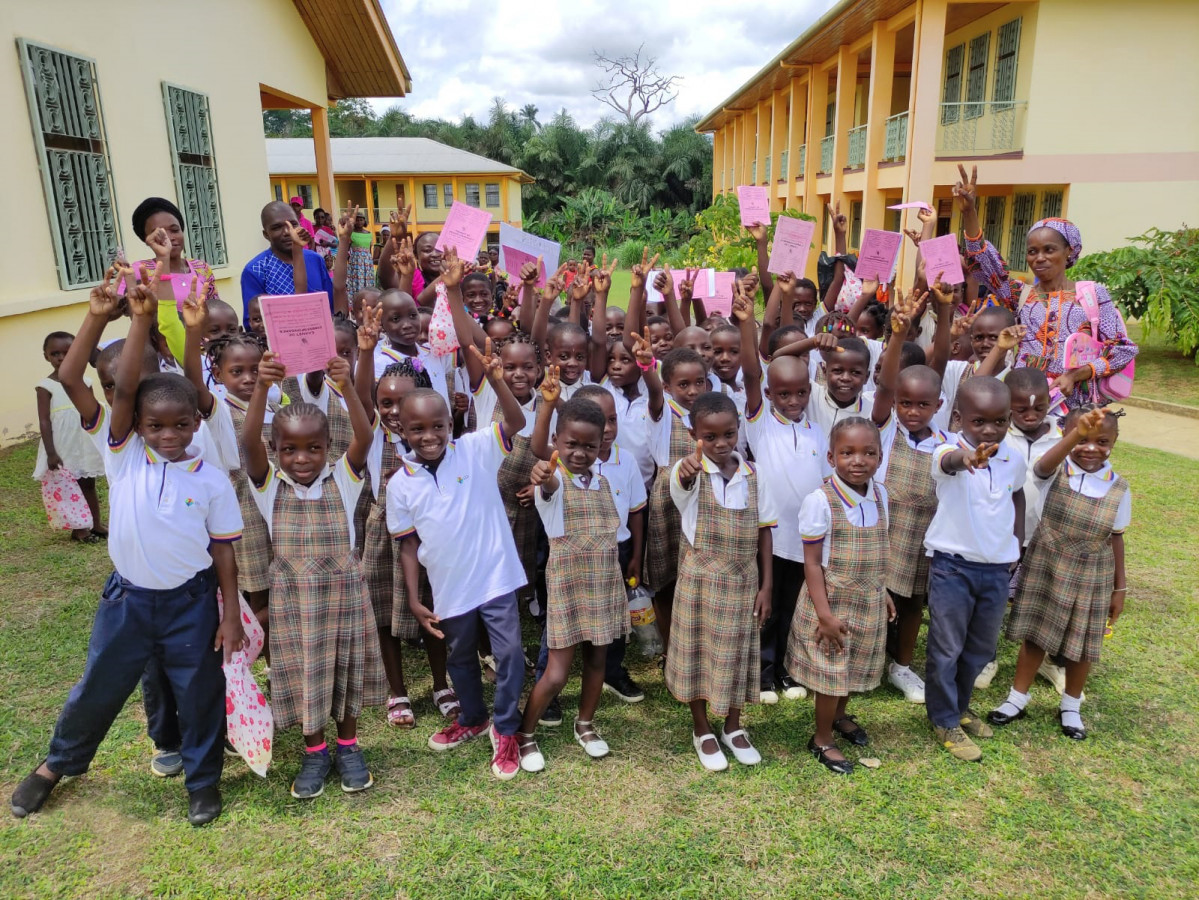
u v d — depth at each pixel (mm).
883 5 14383
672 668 3279
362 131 55219
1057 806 3006
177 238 4121
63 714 2830
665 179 45656
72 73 7293
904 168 14547
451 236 4105
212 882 2584
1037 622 3473
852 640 3195
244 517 3480
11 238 6652
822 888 2602
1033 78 13750
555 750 3332
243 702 2879
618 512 3590
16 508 5535
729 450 3170
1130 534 5496
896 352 3717
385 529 3523
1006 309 4555
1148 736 3430
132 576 2697
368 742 3369
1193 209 14055
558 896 2555
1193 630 4254
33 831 2771
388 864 2670
